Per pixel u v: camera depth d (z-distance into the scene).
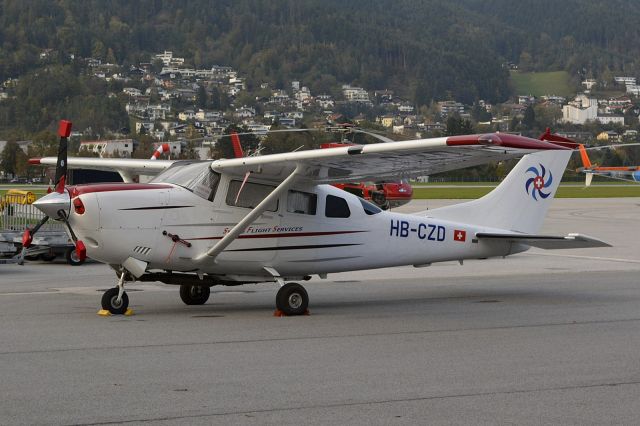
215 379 12.84
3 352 14.66
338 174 19.08
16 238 29.53
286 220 19.77
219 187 19.08
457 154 17.19
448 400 11.80
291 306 19.09
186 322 18.02
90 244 18.25
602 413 11.25
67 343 15.50
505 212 22.69
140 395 11.86
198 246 18.89
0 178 138.25
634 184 157.88
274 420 10.79
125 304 19.05
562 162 23.30
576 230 46.88
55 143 142.50
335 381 12.79
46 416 10.83
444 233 21.75
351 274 28.02
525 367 13.88
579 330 17.39
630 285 25.12
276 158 17.92
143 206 18.36
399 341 16.03
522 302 21.48
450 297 22.47
